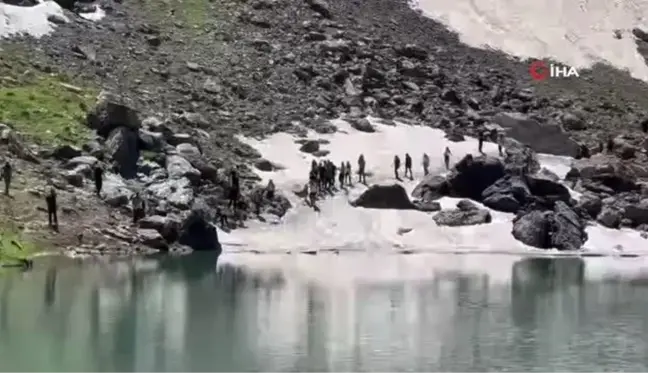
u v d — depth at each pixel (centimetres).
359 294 4594
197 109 8700
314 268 5588
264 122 8819
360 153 8481
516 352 3347
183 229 6175
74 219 5922
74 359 3053
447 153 8238
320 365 3083
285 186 7531
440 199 7606
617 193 8138
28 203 5891
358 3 12169
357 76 10094
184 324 3694
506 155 8525
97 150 6781
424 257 6406
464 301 4462
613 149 9462
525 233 7031
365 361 3150
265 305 4197
